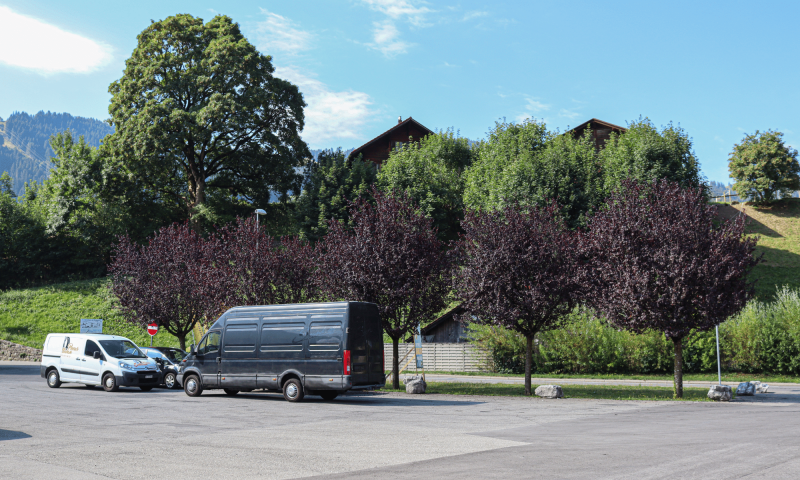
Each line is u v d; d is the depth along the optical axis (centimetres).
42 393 1978
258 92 4712
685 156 4291
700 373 2936
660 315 1778
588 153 4541
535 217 1997
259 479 722
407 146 5825
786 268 4144
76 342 2200
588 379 2712
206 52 4756
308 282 2502
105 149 5100
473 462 809
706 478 682
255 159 4978
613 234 1856
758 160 5481
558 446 933
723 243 1777
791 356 2778
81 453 903
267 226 5269
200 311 3012
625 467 755
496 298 1922
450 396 1906
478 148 5641
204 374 1861
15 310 4366
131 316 3158
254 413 1430
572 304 1941
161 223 5172
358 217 2162
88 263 5281
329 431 1123
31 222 5391
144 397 1864
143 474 755
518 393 2023
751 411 1429
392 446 950
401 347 3491
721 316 1769
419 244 2088
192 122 4497
